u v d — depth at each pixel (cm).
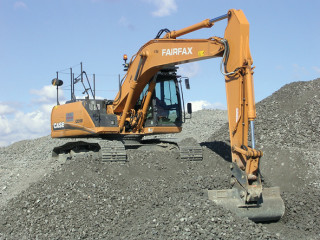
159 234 695
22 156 1967
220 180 988
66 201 898
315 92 1806
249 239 671
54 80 1508
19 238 780
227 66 905
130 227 775
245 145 830
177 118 1348
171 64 1157
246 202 791
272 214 814
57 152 1512
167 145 1371
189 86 1332
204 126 2355
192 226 698
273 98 1920
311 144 1467
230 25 904
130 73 1320
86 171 1080
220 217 725
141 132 1355
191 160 1257
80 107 1370
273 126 1655
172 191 938
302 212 860
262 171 1273
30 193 946
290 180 1189
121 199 923
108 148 1187
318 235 774
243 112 842
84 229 786
